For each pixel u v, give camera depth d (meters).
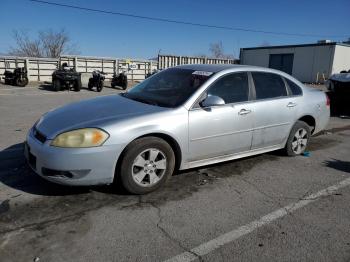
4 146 5.91
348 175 5.02
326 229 3.45
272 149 5.40
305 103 5.67
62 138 3.64
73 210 3.64
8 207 3.65
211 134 4.45
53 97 15.03
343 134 7.96
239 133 4.76
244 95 4.88
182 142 4.21
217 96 4.39
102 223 3.40
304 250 3.08
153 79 5.25
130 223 3.43
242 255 2.97
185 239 3.19
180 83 4.73
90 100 4.84
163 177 4.14
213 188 4.36
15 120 8.63
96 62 25.08
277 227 3.46
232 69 4.88
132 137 3.80
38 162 3.72
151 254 2.94
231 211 3.76
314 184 4.62
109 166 3.73
